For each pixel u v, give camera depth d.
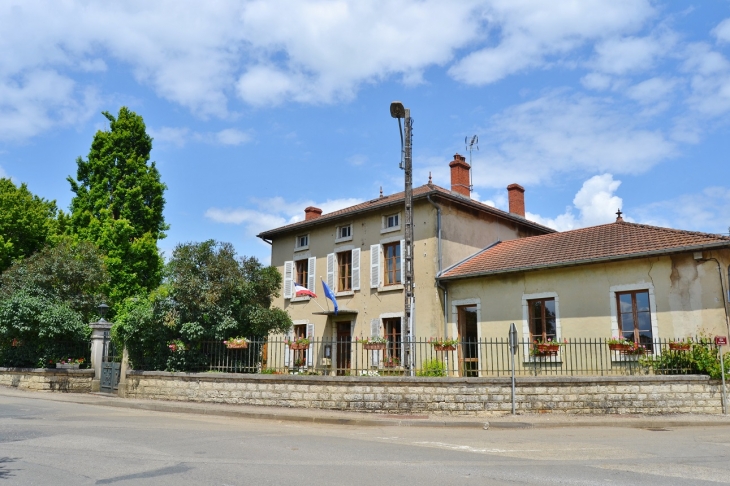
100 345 19.20
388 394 13.59
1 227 26.61
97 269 22.66
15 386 19.66
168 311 15.95
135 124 30.56
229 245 16.91
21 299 19.78
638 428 12.16
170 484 6.22
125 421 11.73
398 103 16.80
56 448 8.40
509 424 12.17
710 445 9.67
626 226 19.11
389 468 7.27
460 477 6.78
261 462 7.53
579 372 17.19
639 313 16.58
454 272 20.38
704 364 14.30
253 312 16.45
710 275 15.38
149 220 30.22
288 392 14.29
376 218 22.62
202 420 12.51
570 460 8.11
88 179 30.25
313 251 24.70
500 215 23.25
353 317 22.59
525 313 18.64
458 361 19.86
